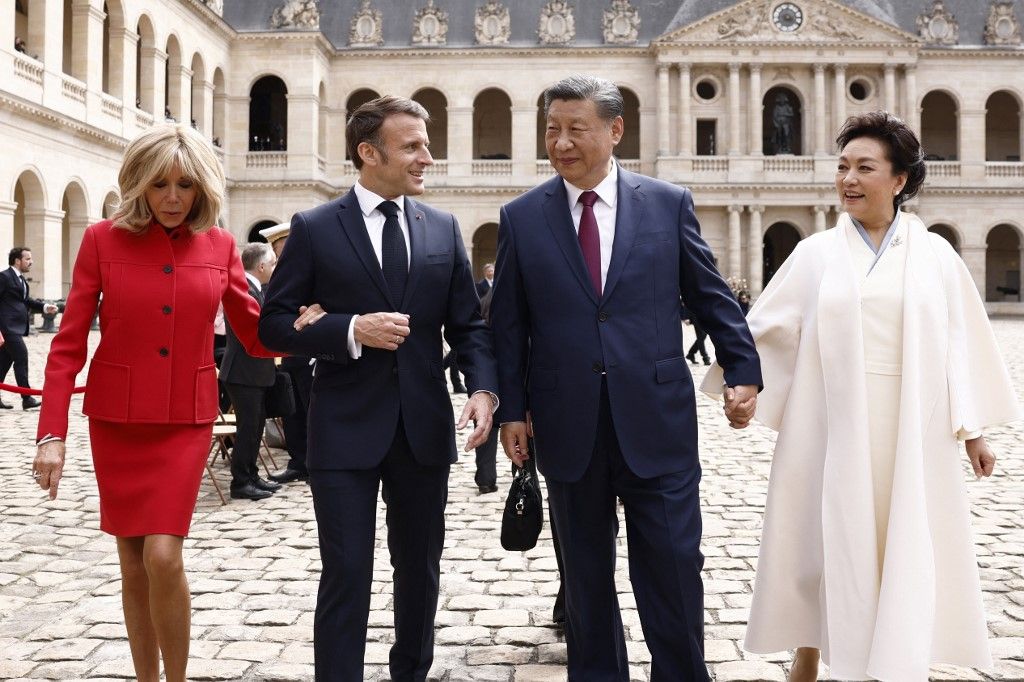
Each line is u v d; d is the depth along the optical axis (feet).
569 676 14.07
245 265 32.37
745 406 13.17
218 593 20.52
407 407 14.29
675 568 13.23
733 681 15.55
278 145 172.35
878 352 13.20
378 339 13.51
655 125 168.35
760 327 14.07
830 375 13.24
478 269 184.75
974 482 32.40
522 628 18.24
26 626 18.35
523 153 168.14
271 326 14.21
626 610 19.25
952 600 12.98
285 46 157.07
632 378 13.46
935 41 170.81
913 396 12.76
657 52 165.48
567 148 13.48
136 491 13.33
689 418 13.87
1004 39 170.71
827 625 13.15
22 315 54.65
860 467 12.90
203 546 24.71
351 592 13.65
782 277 14.30
